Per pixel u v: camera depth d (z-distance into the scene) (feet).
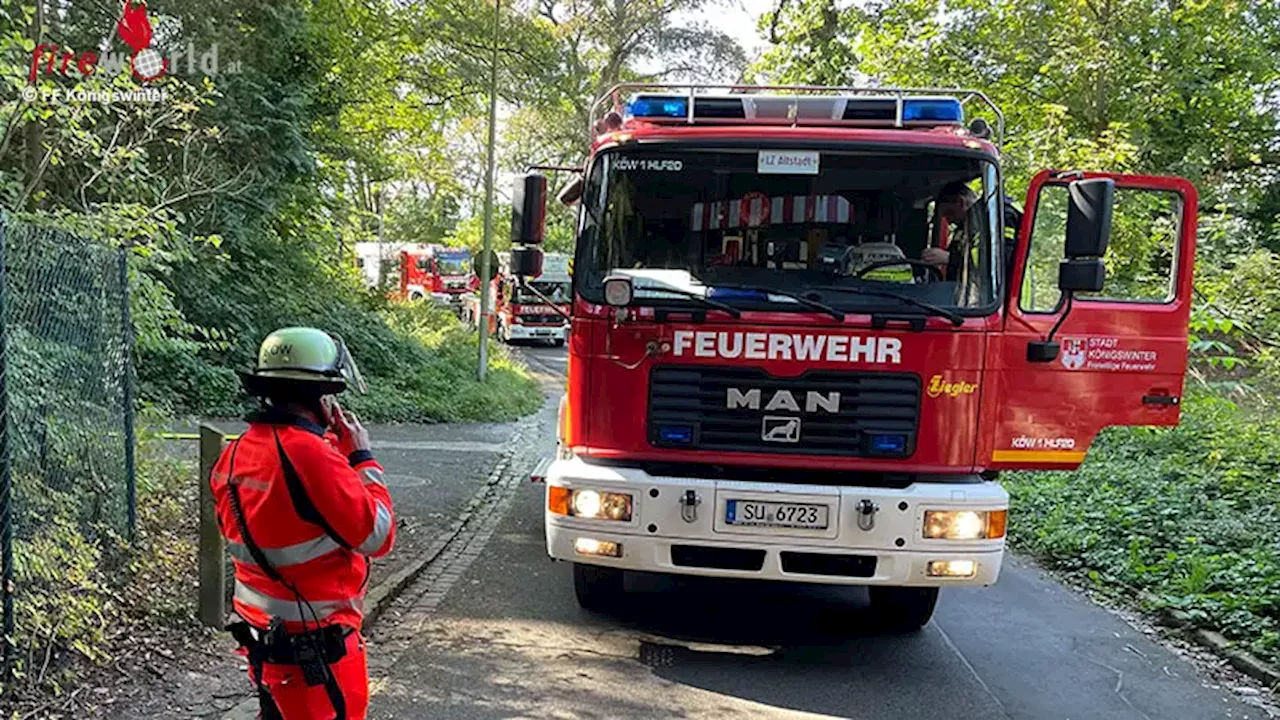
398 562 23.85
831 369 16.74
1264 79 68.85
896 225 17.22
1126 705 16.96
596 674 17.30
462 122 109.60
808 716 15.87
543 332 105.19
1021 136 53.36
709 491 16.40
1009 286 17.22
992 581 16.52
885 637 20.11
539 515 30.91
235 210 48.60
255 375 9.95
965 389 16.81
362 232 92.53
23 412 16.22
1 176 23.17
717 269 17.28
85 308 18.67
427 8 65.57
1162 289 18.51
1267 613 20.92
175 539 21.65
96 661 15.23
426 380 57.16
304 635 9.66
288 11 47.96
